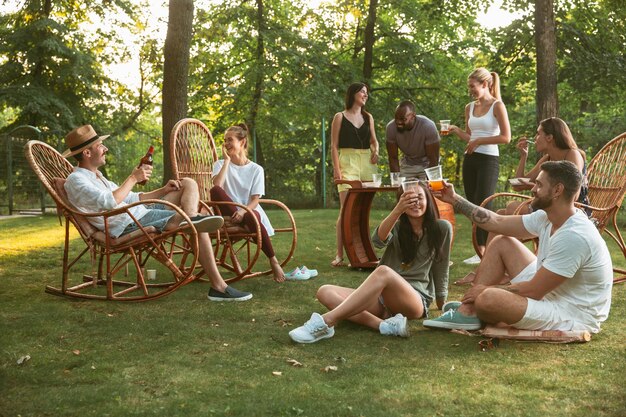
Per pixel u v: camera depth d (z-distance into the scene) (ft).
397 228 12.91
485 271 12.66
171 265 14.93
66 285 15.80
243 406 8.51
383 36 63.31
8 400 8.79
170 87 28.35
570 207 11.37
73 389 9.18
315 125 73.97
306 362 10.56
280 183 72.43
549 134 16.63
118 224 14.96
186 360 10.55
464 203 12.69
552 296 11.76
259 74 58.95
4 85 59.98
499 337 11.46
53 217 38.32
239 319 13.42
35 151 15.66
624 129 60.23
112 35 65.57
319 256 21.86
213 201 17.53
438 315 13.71
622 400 8.76
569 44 48.96
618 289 16.31
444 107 64.08
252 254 22.02
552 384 9.39
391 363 10.48
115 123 69.51
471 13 54.65
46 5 60.90
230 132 18.37
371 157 20.62
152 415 8.23
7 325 12.63
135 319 13.28
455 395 8.98
